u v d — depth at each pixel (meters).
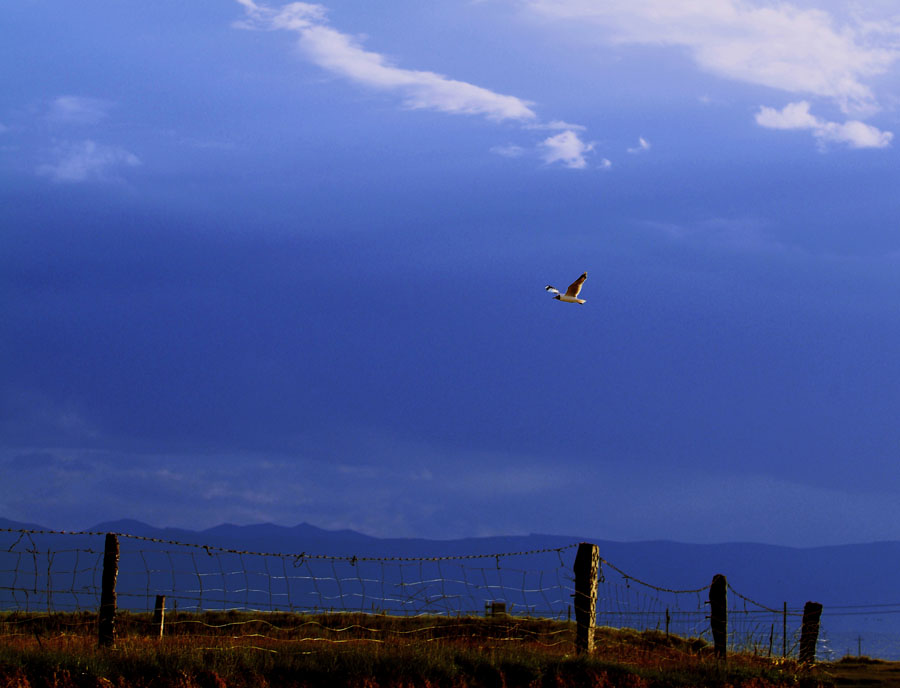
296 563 28.61
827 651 37.34
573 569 31.41
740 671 30.97
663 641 38.28
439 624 35.50
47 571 25.73
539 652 29.78
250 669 25.09
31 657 23.86
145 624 29.94
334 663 25.84
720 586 34.09
